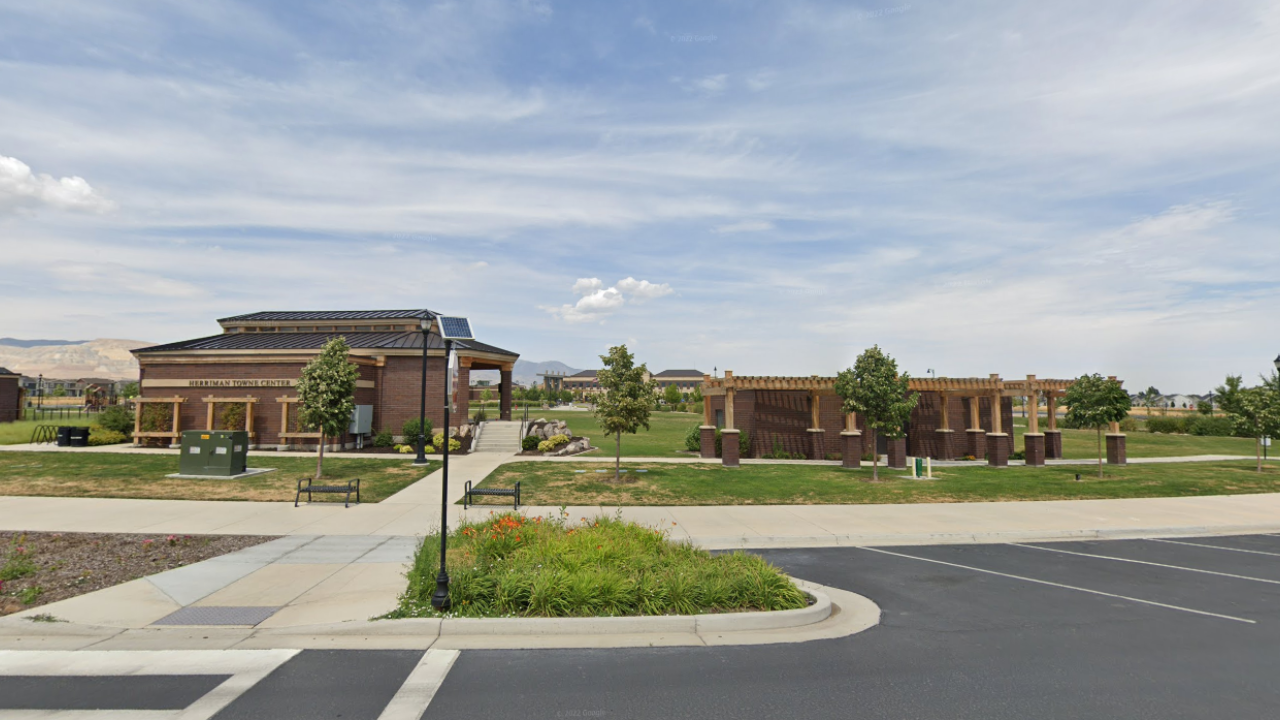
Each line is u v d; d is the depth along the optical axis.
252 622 7.66
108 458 22.69
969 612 8.69
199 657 6.69
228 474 19.67
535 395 96.94
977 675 6.50
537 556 9.42
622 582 8.34
